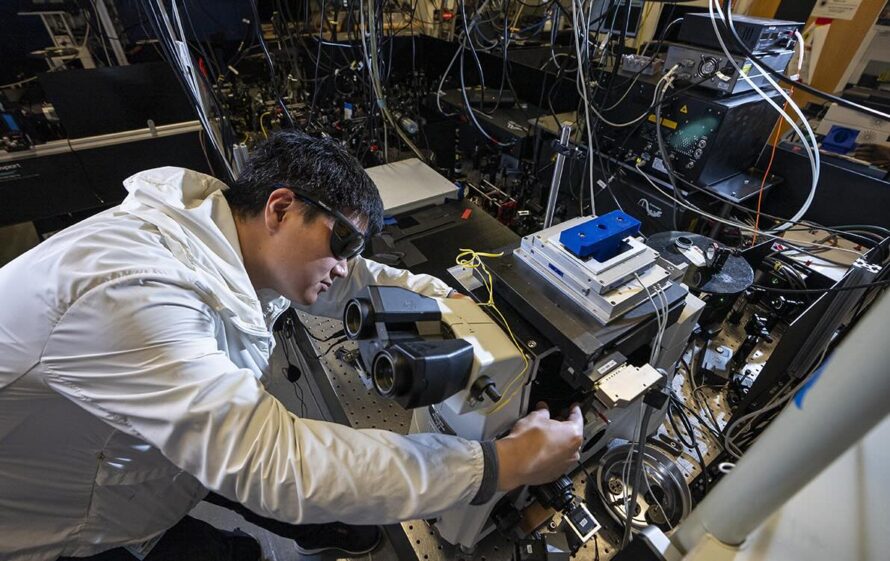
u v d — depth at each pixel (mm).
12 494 730
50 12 1800
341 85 2098
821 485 484
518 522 920
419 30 2436
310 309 1141
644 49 1591
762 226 1496
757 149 1459
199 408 542
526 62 1962
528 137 1722
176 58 1442
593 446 1025
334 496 551
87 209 1892
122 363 566
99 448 747
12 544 759
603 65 1474
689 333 972
